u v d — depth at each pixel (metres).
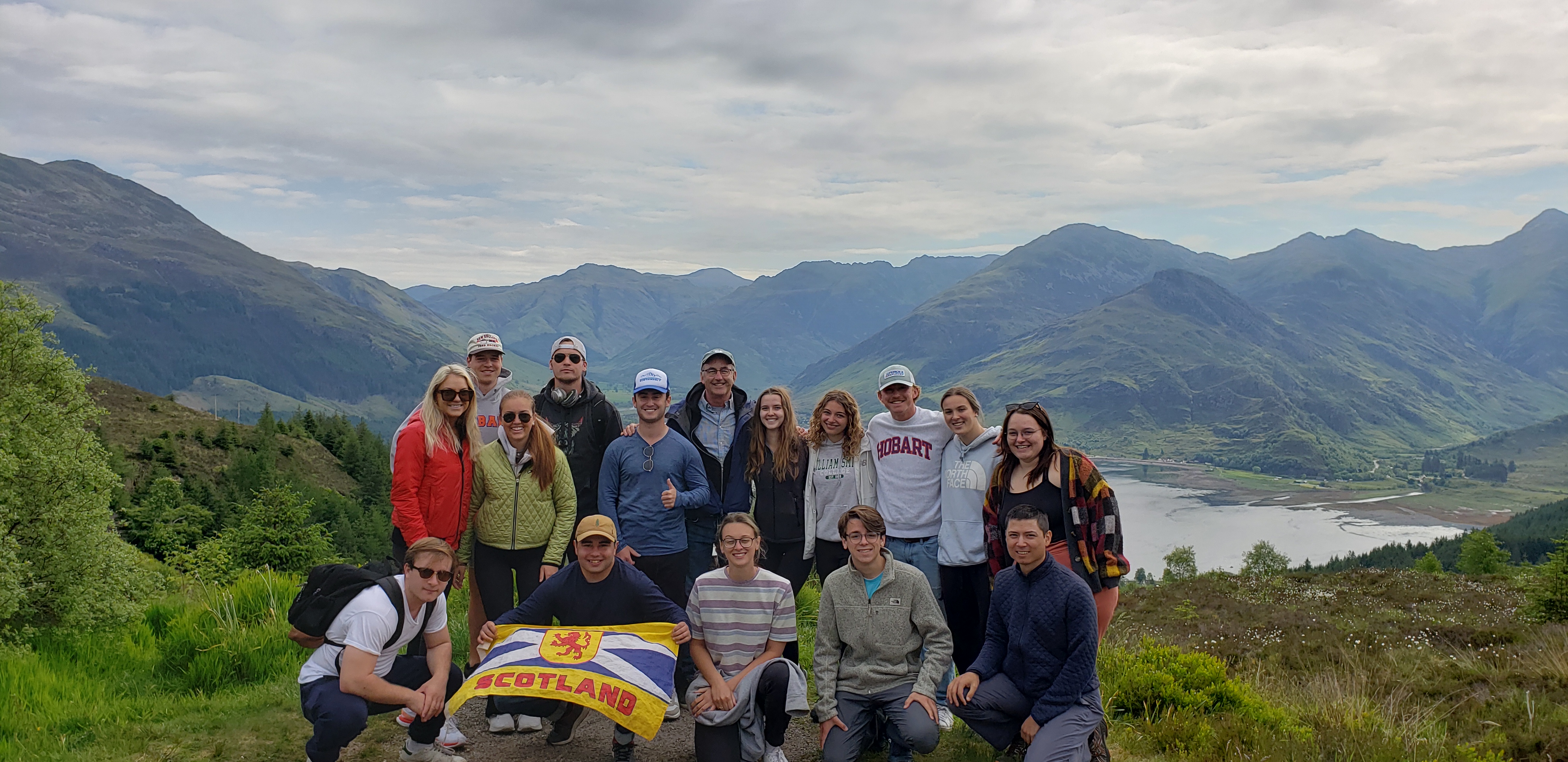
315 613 5.46
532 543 6.93
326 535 33.88
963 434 7.00
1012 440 6.44
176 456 61.91
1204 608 25.30
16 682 7.15
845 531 6.09
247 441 75.31
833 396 7.33
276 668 8.10
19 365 13.05
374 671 5.54
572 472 7.66
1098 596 6.41
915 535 7.20
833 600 6.21
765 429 7.50
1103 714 5.84
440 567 5.55
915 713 5.83
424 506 6.57
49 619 11.66
